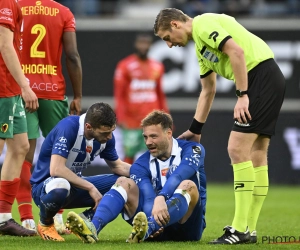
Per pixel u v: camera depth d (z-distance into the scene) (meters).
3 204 22.81
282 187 51.25
